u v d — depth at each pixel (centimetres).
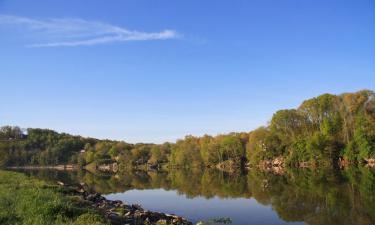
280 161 13912
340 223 3406
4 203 2778
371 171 8906
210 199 5319
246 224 3447
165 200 5353
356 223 3394
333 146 11781
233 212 4097
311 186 6353
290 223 3478
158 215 3375
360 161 11269
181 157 17538
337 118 12419
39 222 2064
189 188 7144
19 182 4969
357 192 5288
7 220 2161
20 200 2911
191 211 4238
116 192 6712
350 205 4269
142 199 5559
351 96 11844
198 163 17138
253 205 4569
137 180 10125
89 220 2267
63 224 2091
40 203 2673
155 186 7906
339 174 8600
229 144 15925
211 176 10706
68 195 4062
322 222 3472
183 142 18562
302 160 12712
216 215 3928
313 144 11762
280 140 14200
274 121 14300
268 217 3762
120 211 3384
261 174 10550
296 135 13738
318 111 13188
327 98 12888
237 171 12962
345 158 11606
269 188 6431
